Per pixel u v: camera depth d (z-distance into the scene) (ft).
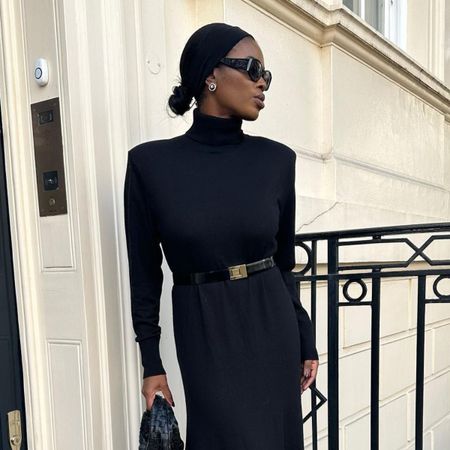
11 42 5.19
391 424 10.26
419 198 12.57
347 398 9.02
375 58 10.26
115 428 5.26
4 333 5.40
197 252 3.77
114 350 5.24
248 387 3.80
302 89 8.60
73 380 5.19
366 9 12.71
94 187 5.05
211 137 3.97
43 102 5.07
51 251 5.20
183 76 4.04
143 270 4.09
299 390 4.14
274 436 3.88
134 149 4.07
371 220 9.53
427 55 13.88
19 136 5.28
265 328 3.90
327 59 9.02
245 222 3.79
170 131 6.03
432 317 11.85
